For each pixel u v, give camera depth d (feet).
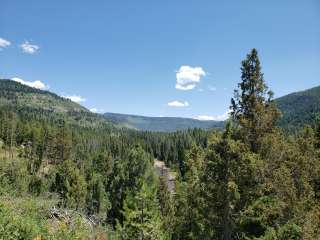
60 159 397.39
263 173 68.90
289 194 68.23
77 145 505.66
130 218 104.22
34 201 66.28
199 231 80.18
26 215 56.49
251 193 69.36
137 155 181.16
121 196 172.86
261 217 68.33
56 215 65.72
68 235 54.60
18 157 379.35
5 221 46.88
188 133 626.23
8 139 471.62
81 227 62.28
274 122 74.84
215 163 70.95
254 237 65.82
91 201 203.41
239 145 69.36
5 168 177.99
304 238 65.36
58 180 221.05
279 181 68.39
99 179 218.59
